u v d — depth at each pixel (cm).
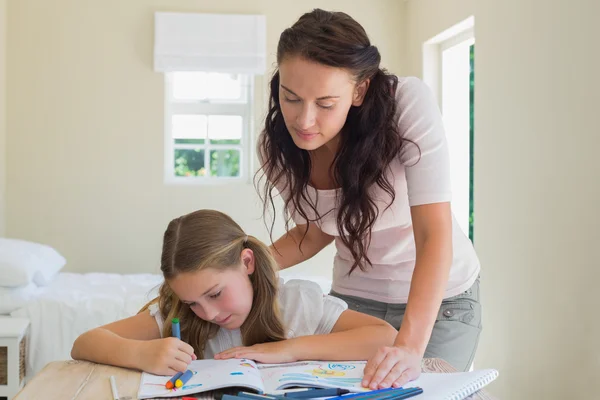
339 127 134
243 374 114
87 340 132
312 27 129
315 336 136
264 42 426
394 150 145
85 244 425
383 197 155
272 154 160
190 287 132
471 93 604
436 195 142
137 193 427
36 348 278
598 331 223
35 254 322
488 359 305
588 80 229
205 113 446
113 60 424
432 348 164
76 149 424
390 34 443
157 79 427
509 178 288
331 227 165
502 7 296
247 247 143
